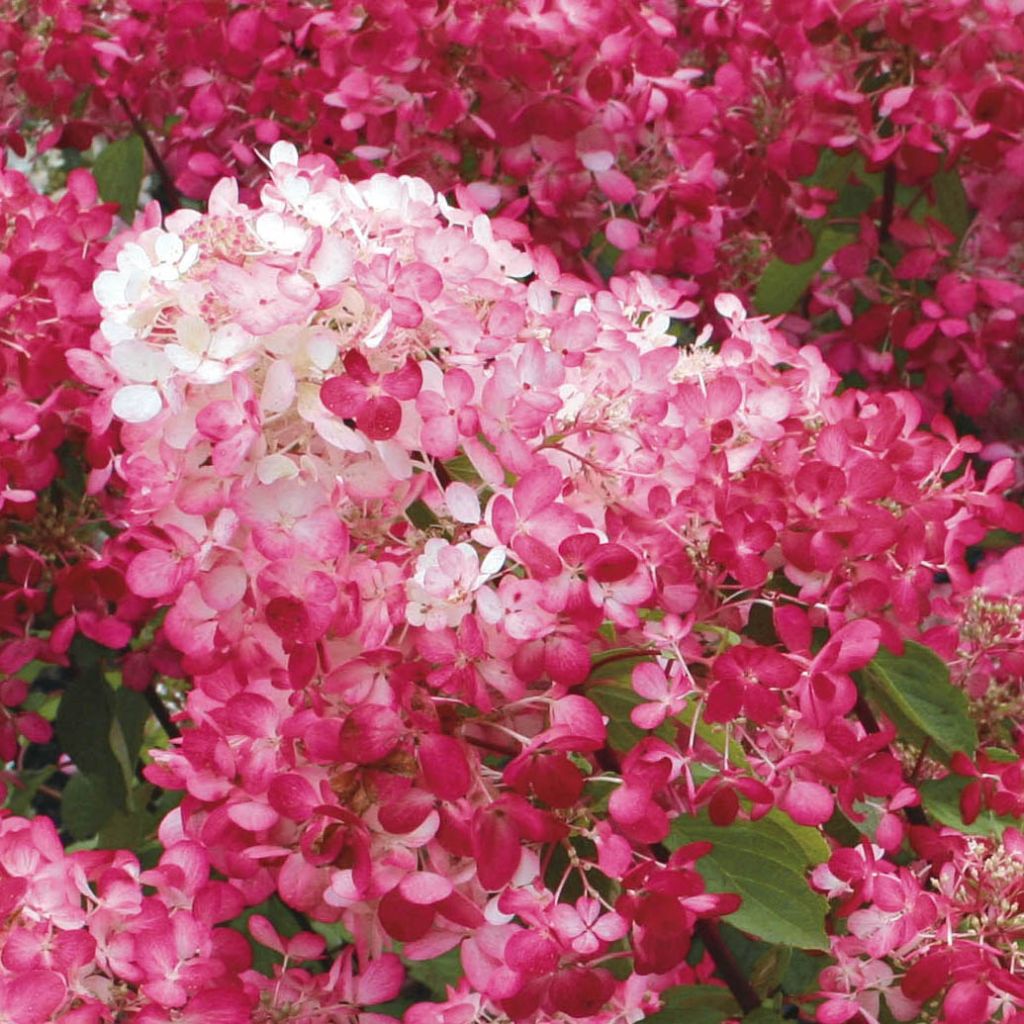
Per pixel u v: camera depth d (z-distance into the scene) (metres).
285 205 1.10
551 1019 1.08
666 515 1.10
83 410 1.27
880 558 1.16
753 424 1.14
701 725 1.11
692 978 1.25
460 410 1.06
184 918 1.08
